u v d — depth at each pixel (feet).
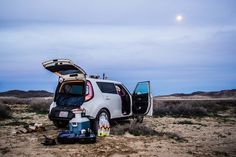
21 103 112.37
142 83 41.63
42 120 49.52
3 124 42.80
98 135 33.22
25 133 34.73
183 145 29.60
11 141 29.76
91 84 34.58
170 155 24.98
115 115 37.55
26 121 47.42
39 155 24.09
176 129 41.52
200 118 59.98
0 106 52.47
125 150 26.27
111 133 35.14
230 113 76.74
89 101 33.76
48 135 33.27
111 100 36.83
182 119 56.39
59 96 35.73
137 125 36.68
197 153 26.17
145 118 56.90
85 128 29.78
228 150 27.99
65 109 33.81
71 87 35.70
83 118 30.04
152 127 43.09
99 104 34.50
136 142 30.09
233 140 33.24
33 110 71.41
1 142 29.25
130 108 40.91
